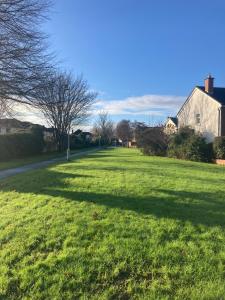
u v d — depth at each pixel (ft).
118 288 17.58
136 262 19.86
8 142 115.24
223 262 19.71
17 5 54.90
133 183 45.52
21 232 25.75
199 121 146.30
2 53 54.44
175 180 49.98
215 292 16.70
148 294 16.90
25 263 20.66
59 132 174.60
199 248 21.52
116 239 23.15
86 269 19.36
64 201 34.94
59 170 68.03
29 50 56.18
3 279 18.86
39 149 150.20
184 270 18.84
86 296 17.10
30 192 42.16
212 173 67.41
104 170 65.00
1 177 62.90
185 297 16.48
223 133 135.03
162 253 20.74
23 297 17.43
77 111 180.55
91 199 35.06
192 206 31.89
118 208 30.81
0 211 33.30
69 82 173.27
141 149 150.41
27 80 56.49
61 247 22.58
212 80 144.15
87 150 201.77
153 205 31.99
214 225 25.91
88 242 22.97
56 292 17.52
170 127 151.23
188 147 121.08
